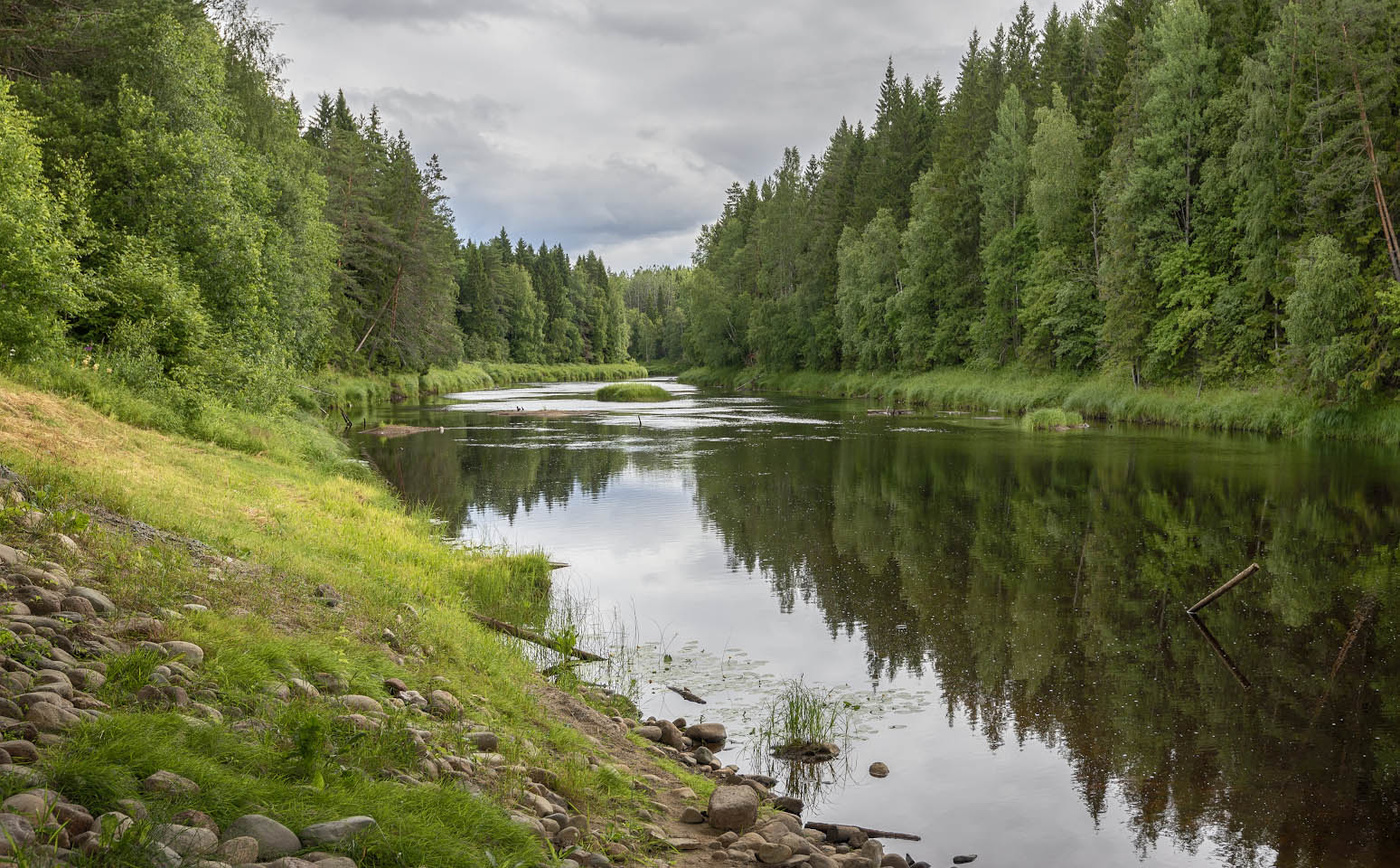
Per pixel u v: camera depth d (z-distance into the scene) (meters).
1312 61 37.72
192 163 23.06
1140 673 10.98
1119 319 46.94
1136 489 24.30
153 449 14.00
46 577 6.00
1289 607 13.69
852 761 8.53
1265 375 40.50
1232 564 16.31
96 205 21.02
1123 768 8.42
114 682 4.86
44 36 21.97
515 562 14.24
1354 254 35.59
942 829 7.26
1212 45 46.19
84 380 15.51
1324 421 35.03
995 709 9.84
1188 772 8.34
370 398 61.28
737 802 6.39
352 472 23.42
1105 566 16.28
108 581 6.62
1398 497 22.36
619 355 161.12
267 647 6.19
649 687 10.41
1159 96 45.16
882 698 10.16
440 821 4.41
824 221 90.75
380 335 67.06
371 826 3.96
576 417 50.72
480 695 7.45
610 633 12.36
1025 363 57.66
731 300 103.50
